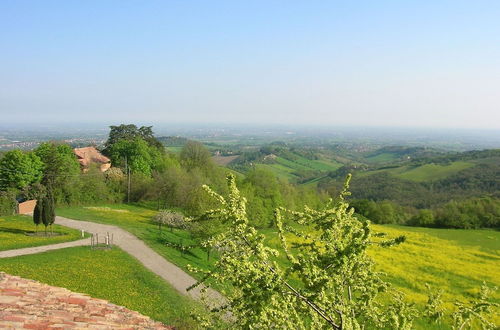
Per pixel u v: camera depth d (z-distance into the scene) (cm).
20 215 6103
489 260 5572
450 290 4059
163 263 3950
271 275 701
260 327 800
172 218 6150
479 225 8606
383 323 1008
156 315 2575
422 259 5334
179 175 8450
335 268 725
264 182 8488
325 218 869
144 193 8694
